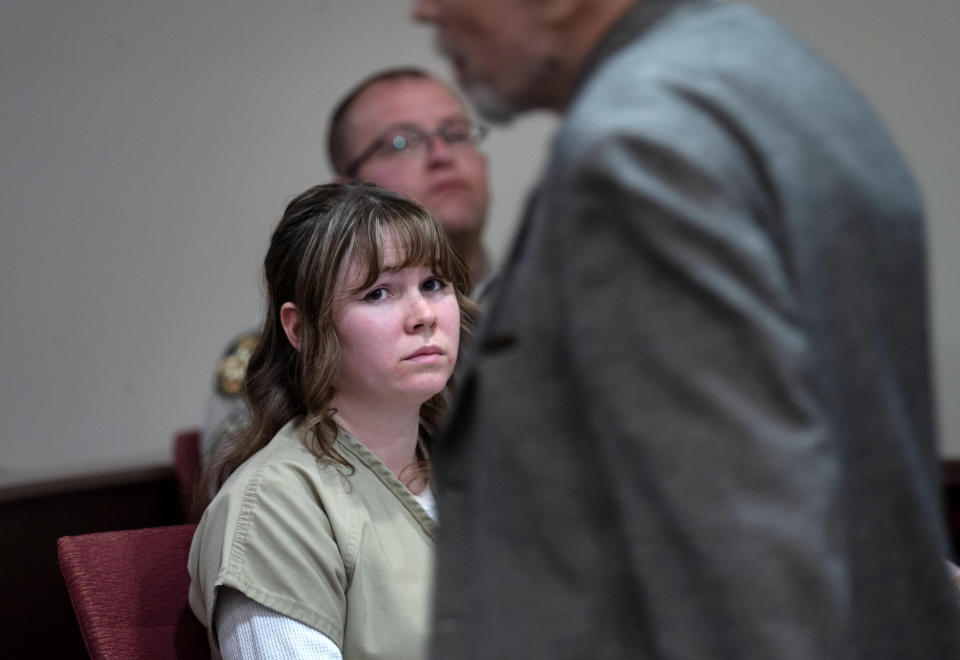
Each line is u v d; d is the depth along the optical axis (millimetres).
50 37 7598
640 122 1507
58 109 7641
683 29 1691
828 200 1562
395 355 3404
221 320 8023
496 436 1611
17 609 6332
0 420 7590
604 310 1493
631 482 1466
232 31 7938
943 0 7578
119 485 6824
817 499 1403
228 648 3215
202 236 7961
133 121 7793
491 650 1586
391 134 6055
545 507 1577
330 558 3287
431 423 3793
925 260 1732
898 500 1614
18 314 7605
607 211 1493
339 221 3430
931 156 7672
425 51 8234
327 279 3402
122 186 7793
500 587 1596
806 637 1376
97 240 7766
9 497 6371
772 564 1382
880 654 1610
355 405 3516
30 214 7609
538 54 1750
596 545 1557
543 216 1589
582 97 1646
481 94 1835
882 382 1591
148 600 3617
